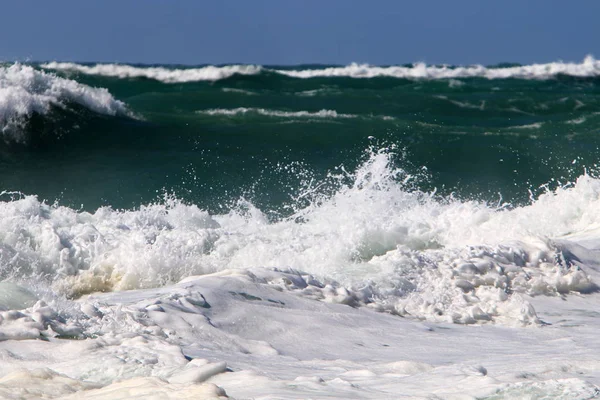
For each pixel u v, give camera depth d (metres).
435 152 87.94
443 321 28.69
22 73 87.50
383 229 40.03
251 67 154.00
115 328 20.05
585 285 35.16
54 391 12.65
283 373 17.20
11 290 21.36
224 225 46.31
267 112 103.69
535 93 133.12
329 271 33.53
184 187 71.75
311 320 24.81
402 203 48.09
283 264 35.50
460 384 15.24
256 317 23.89
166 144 84.25
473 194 77.31
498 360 20.83
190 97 117.00
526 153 88.62
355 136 91.81
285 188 73.69
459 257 35.34
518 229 41.00
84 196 68.50
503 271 34.88
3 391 12.33
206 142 85.69
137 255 32.62
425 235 41.03
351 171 80.38
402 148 88.50
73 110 87.00
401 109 116.62
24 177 72.25
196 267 33.53
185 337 20.61
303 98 119.75
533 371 17.22
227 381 15.12
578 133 98.38
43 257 32.34
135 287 31.56
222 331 21.95
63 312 20.38
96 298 26.09
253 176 75.88
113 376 15.63
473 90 149.25
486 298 31.67
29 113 82.38
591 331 28.09
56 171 74.38
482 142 91.25
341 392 14.23
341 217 45.00
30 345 17.75
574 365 18.23
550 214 48.03
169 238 37.06
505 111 118.94
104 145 82.12
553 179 82.12
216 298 24.64
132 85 142.12
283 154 83.62
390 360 21.08
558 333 27.41
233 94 118.88
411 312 29.11
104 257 33.06
